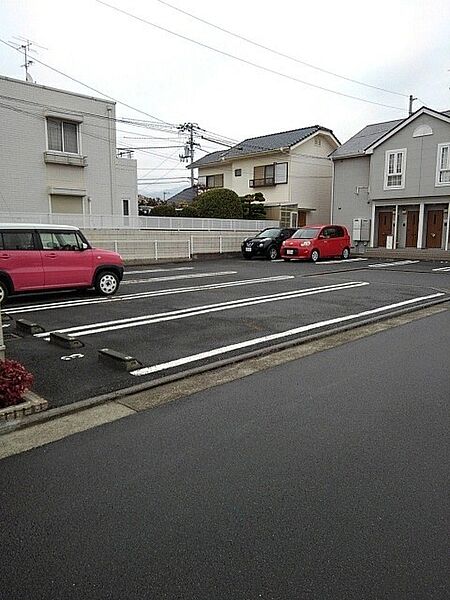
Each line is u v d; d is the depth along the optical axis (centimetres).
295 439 321
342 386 425
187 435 329
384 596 185
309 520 233
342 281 1193
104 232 1594
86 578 196
